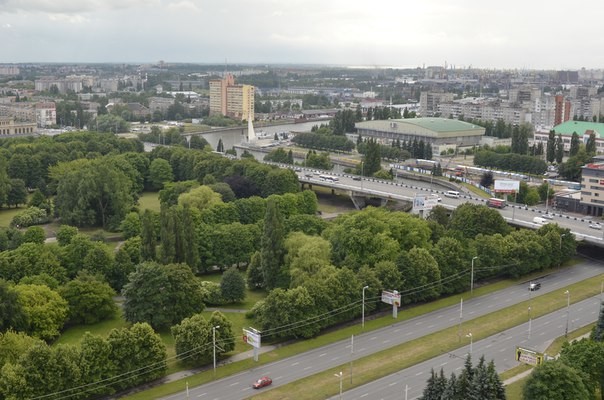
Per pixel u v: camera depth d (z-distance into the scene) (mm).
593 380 199375
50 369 197750
